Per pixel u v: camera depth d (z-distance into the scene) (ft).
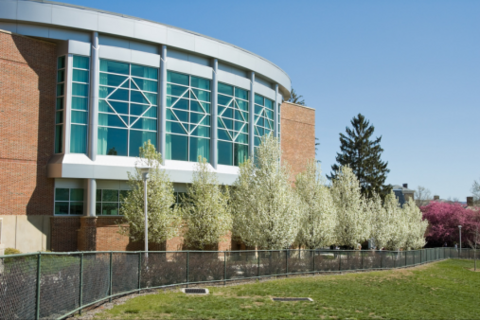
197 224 95.04
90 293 43.83
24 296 30.60
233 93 125.29
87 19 98.84
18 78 94.12
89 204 97.30
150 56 106.63
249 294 59.47
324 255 94.48
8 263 29.09
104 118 100.73
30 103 95.76
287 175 93.50
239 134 126.82
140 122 104.78
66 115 97.09
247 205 92.58
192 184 101.30
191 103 114.32
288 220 87.15
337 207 124.67
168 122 109.70
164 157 106.42
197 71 115.24
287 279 79.71
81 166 96.27
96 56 99.60
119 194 102.27
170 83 110.83
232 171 121.60
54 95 99.71
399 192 323.57
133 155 103.24
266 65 136.56
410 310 57.21
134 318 40.55
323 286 72.33
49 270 34.88
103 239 98.78
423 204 346.33
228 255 71.61
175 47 110.42
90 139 97.86
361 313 51.57
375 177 245.24
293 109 161.89
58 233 96.22
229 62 122.83
